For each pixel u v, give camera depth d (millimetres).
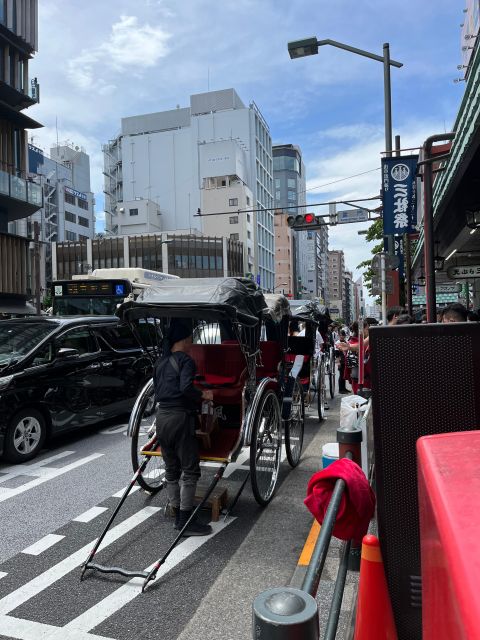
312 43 12758
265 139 94312
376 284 10211
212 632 2904
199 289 4777
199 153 78625
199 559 3787
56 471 5941
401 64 13531
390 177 11688
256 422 4730
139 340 5242
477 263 13852
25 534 4238
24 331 7172
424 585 1022
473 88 5117
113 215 95062
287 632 1025
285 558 3795
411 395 2250
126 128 95875
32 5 30906
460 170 6121
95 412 7504
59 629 2941
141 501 4980
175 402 4148
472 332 2176
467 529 771
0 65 28703
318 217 16047
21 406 6238
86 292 12703
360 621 2240
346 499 2371
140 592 3338
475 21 13391
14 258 26750
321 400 9836
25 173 29156
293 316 8312
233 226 75938
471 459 1021
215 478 4430
